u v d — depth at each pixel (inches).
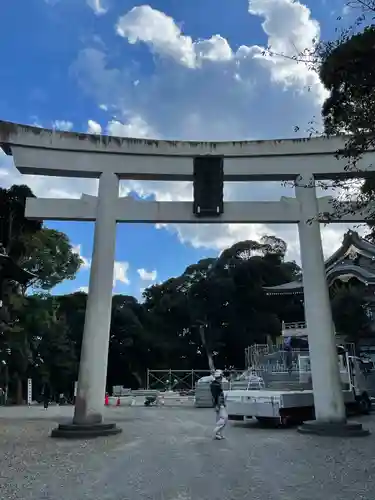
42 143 536.1
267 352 977.5
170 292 1905.8
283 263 1753.2
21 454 366.3
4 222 1073.5
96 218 530.6
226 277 1710.1
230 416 634.8
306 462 324.8
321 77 285.6
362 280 979.9
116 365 1929.1
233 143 554.6
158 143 553.6
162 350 1846.7
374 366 883.4
